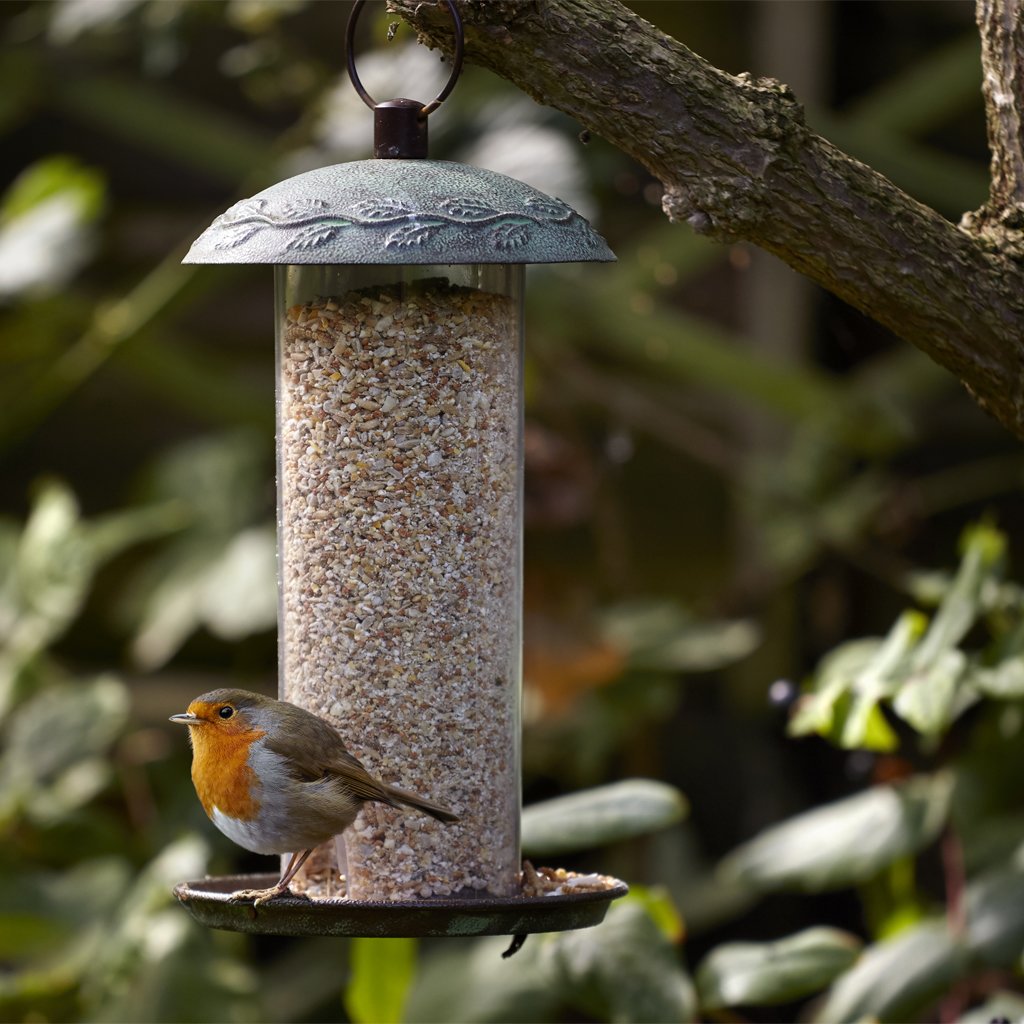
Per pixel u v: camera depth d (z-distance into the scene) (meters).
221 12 12.16
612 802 6.80
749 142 4.96
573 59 4.99
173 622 11.70
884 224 5.00
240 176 12.77
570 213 5.44
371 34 13.33
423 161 5.58
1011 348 5.06
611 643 11.32
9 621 11.20
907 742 10.38
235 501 12.57
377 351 5.97
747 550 13.58
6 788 10.18
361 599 6.00
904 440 12.08
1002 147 5.26
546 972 6.86
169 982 8.61
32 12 13.30
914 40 13.80
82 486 15.26
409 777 5.98
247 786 5.44
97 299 14.36
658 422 12.22
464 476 6.01
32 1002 8.86
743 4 13.22
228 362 14.98
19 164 15.41
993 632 7.72
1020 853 7.64
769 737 12.82
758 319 13.48
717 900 11.30
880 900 8.84
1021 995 8.57
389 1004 7.68
